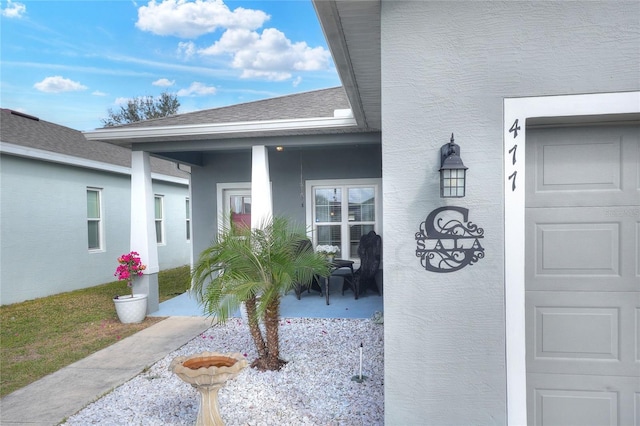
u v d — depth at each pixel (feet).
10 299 24.97
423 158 7.68
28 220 26.37
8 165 25.08
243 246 12.12
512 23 7.45
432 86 7.63
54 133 34.24
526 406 7.78
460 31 7.55
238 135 19.58
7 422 9.99
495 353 7.60
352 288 23.75
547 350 7.88
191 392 11.50
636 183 7.65
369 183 25.52
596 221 7.75
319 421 9.63
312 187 26.16
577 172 7.79
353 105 15.53
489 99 7.53
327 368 12.82
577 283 7.79
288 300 22.61
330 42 9.90
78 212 30.63
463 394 7.68
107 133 19.33
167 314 20.85
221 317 11.42
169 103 112.37
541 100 7.40
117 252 34.78
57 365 13.92
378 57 10.94
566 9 7.32
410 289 7.77
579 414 7.81
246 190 27.12
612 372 7.73
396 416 7.84
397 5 7.69
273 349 12.84
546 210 7.84
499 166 7.54
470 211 7.61
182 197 45.32
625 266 7.67
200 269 12.83
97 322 19.77
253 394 11.05
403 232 7.77
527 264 7.90
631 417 7.70
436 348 7.72
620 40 7.22
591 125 7.76
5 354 15.26
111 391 11.71
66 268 29.30
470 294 7.63
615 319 7.72
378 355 13.96
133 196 20.48
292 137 19.88
